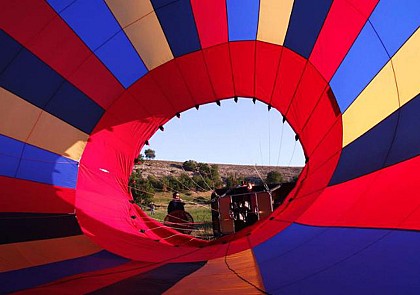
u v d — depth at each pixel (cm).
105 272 436
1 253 473
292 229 481
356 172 463
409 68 452
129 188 827
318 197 505
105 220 655
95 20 596
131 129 759
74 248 535
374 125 479
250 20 602
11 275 419
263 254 425
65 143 673
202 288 327
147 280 375
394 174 405
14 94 611
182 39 635
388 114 466
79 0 577
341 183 477
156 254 547
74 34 599
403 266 272
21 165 629
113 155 751
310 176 600
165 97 746
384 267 281
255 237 550
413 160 396
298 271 330
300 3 558
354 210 405
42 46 598
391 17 468
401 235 317
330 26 536
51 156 660
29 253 490
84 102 663
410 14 452
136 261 502
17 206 584
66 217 611
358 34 504
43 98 631
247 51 648
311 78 594
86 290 355
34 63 606
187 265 449
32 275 421
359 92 510
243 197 936
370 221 367
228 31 621
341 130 534
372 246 322
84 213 640
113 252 546
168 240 752
